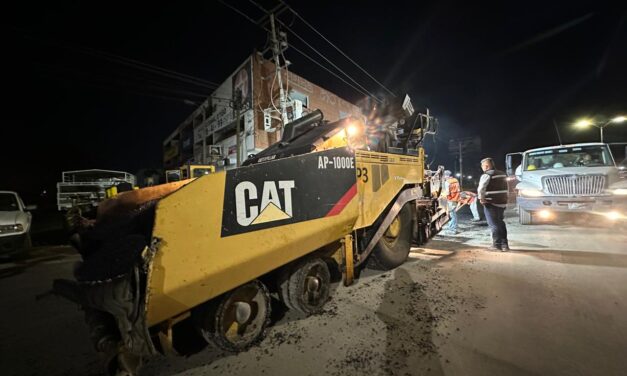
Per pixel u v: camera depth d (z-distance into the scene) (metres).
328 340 2.56
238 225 2.29
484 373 2.01
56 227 14.04
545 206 7.14
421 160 5.27
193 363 2.34
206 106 25.30
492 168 5.33
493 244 5.34
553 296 3.19
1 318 3.49
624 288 3.32
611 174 6.64
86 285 1.76
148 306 1.84
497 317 2.78
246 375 2.16
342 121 4.11
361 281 3.97
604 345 2.26
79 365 2.47
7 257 7.17
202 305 2.36
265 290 2.70
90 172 15.32
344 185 3.29
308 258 3.04
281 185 2.62
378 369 2.12
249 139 18.27
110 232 2.71
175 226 1.96
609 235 5.96
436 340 2.45
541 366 2.05
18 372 2.39
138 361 2.02
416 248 5.75
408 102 5.62
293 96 20.11
